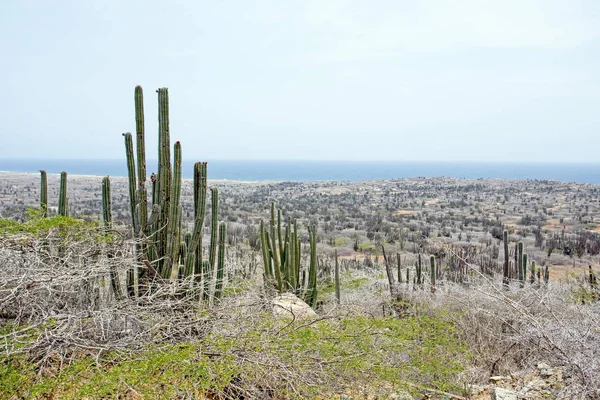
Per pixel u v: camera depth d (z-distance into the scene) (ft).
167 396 10.32
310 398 11.82
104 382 10.06
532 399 12.55
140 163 15.70
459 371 13.89
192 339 11.98
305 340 12.43
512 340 15.37
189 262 16.42
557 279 28.86
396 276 41.83
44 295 12.44
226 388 11.77
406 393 12.96
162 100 15.67
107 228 14.44
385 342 13.83
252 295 15.53
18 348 10.44
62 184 16.83
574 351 12.78
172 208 15.84
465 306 17.69
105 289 15.14
